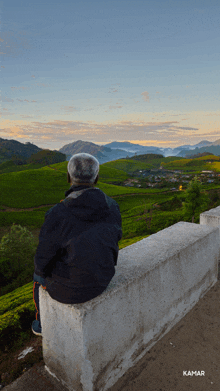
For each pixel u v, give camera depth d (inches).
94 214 53.7
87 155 57.2
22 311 101.9
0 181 5098.4
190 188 1409.9
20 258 1371.8
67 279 54.6
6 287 1204.5
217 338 82.5
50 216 52.7
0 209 3654.0
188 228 114.2
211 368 71.2
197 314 95.7
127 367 71.9
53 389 65.3
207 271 108.4
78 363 59.8
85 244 51.8
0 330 90.4
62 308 59.5
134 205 3718.0
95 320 59.2
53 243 51.9
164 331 85.4
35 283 71.5
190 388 65.2
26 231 1466.5
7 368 74.6
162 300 82.6
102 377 64.1
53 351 66.6
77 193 54.0
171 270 85.5
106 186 5241.1
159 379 68.6
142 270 74.7
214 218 135.9
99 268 54.1
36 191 4662.9
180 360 74.6
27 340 88.4
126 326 69.4
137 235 2169.0
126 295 67.7
